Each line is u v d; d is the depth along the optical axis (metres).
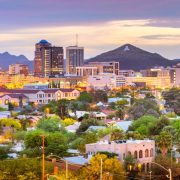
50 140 191.62
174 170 163.62
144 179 159.62
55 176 126.88
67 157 179.50
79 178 142.50
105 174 144.25
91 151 178.38
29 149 189.50
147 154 173.50
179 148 192.62
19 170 143.88
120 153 168.75
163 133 182.75
